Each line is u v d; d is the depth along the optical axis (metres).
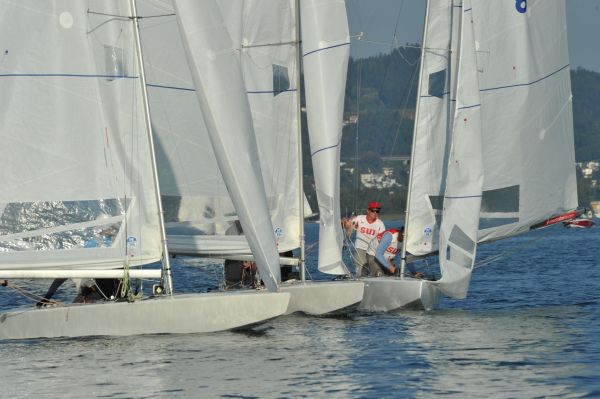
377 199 66.69
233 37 55.09
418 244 59.53
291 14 57.06
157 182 46.91
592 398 35.44
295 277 58.06
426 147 59.88
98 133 46.66
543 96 63.59
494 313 57.38
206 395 36.38
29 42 46.09
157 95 53.19
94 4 46.69
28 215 45.97
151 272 47.00
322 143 55.19
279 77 56.97
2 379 39.31
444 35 60.19
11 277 45.38
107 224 46.62
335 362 41.69
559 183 64.00
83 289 49.62
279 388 37.28
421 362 41.69
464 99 57.66
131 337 46.50
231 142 46.53
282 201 56.75
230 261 56.94
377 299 56.66
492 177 62.44
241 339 46.25
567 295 68.62
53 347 45.00
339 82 55.53
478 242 62.72
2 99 45.88
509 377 38.81
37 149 46.12
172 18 53.44
